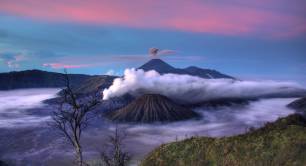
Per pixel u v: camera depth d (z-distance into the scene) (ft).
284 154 124.57
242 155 132.46
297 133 138.51
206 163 135.74
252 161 126.31
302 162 117.29
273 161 123.03
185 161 141.69
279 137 137.69
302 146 126.52
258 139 140.87
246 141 142.41
